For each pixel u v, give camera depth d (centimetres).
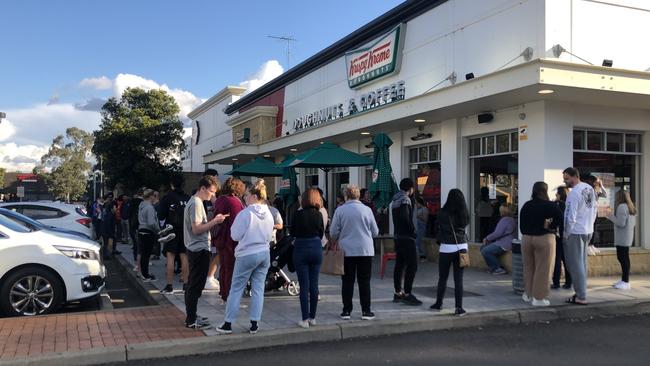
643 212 1140
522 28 1065
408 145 1438
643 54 1091
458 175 1240
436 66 1312
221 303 815
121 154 3162
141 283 1020
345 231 710
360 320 705
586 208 808
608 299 845
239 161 2527
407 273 809
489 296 870
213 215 810
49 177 6800
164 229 914
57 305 761
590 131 1102
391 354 602
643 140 1144
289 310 769
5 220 809
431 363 569
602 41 1055
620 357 589
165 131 3234
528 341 658
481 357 591
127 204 1555
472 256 1203
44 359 549
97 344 595
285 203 1480
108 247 1585
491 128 1156
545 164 1020
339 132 1524
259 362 572
